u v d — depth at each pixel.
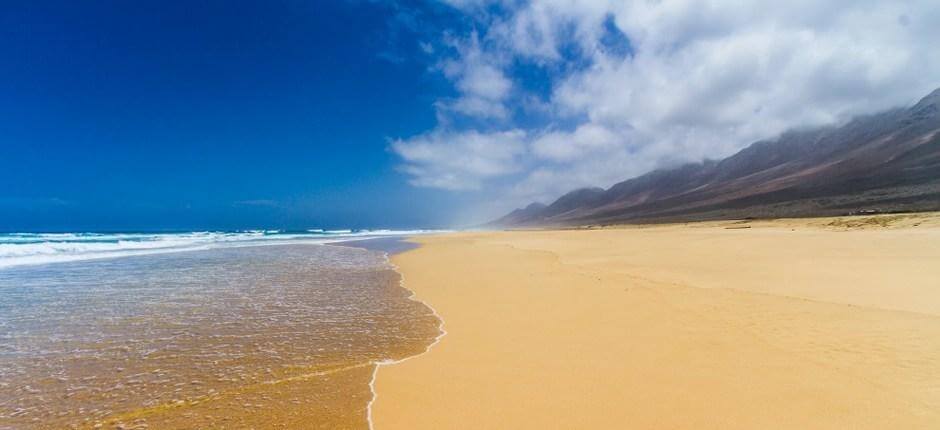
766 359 6.07
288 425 5.21
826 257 14.05
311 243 44.06
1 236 53.94
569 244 30.38
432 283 15.39
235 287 14.73
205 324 9.80
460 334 8.69
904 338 6.29
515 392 5.73
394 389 6.13
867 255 13.79
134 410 5.62
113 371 6.94
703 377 5.68
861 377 5.28
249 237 61.44
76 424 5.28
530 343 7.70
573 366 6.43
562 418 4.94
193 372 6.90
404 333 9.05
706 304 9.12
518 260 21.12
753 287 10.36
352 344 8.30
